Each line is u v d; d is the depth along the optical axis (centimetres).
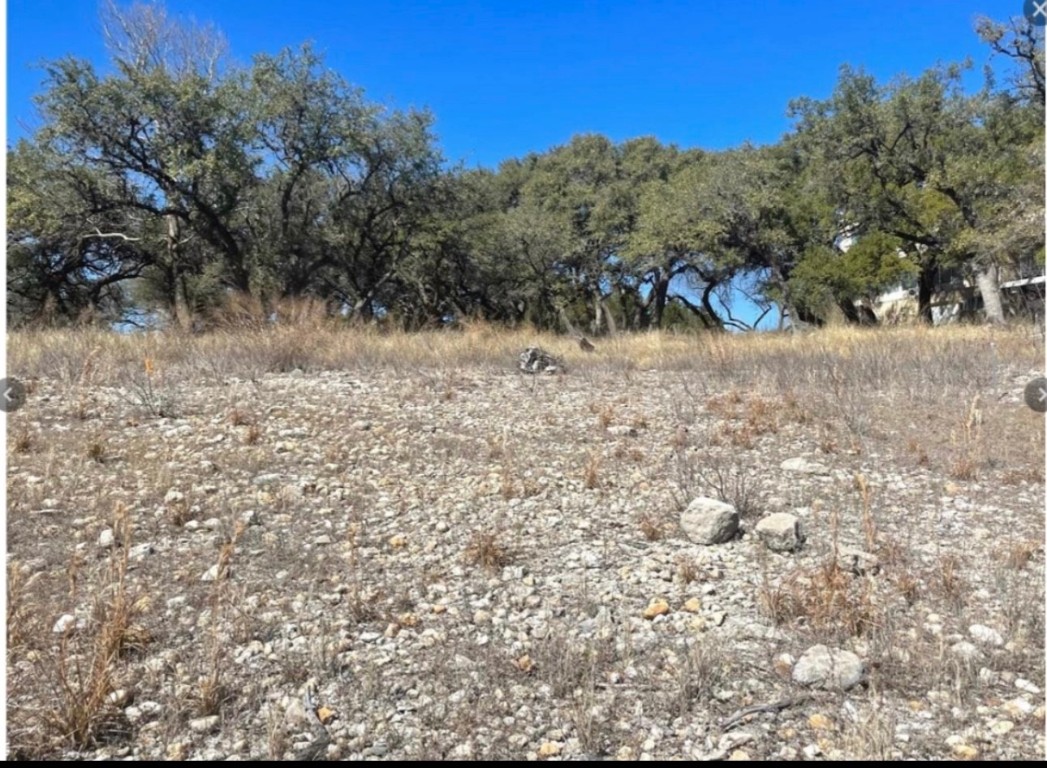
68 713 227
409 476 493
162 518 395
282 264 2352
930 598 317
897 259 2494
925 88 2361
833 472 504
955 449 548
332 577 338
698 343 1344
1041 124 2241
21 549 350
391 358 1084
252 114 2044
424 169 2450
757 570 349
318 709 243
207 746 225
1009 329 1416
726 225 2816
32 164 1916
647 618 304
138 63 2027
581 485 478
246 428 594
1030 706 242
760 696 251
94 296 2450
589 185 3428
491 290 3266
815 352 1096
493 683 259
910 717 238
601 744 227
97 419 600
